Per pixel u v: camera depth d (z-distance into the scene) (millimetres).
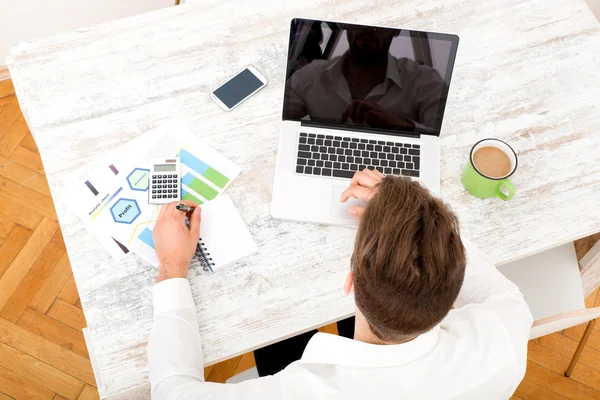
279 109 1319
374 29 1168
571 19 1458
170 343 1011
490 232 1223
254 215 1211
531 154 1301
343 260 1183
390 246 715
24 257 1994
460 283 764
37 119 1273
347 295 1149
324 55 1196
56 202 1195
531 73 1390
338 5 1443
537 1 1474
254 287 1146
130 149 1256
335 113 1269
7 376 1848
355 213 1160
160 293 1068
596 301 2012
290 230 1203
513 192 1181
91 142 1259
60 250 2018
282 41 1393
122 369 1066
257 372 1378
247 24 1406
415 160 1263
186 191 1220
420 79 1219
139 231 1178
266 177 1250
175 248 1108
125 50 1358
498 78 1380
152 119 1291
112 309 1109
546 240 1222
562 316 1172
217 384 914
